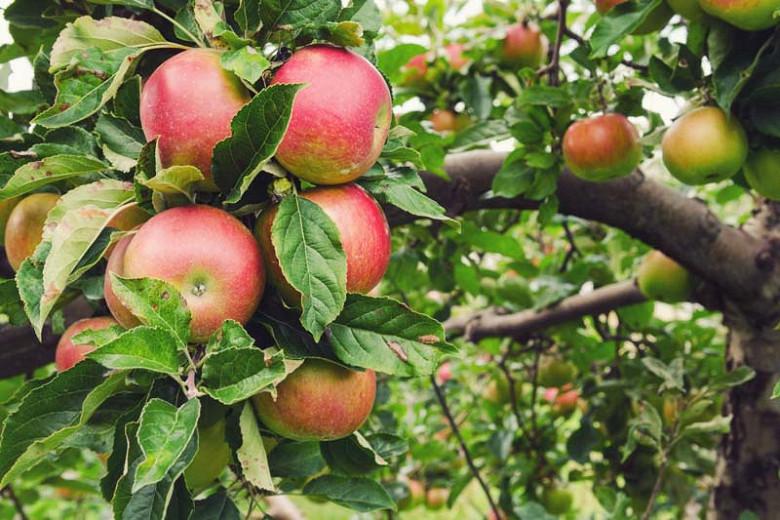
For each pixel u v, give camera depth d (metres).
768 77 0.86
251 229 0.64
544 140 1.09
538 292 1.46
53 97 0.76
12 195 0.63
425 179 1.11
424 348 0.62
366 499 0.71
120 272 0.61
